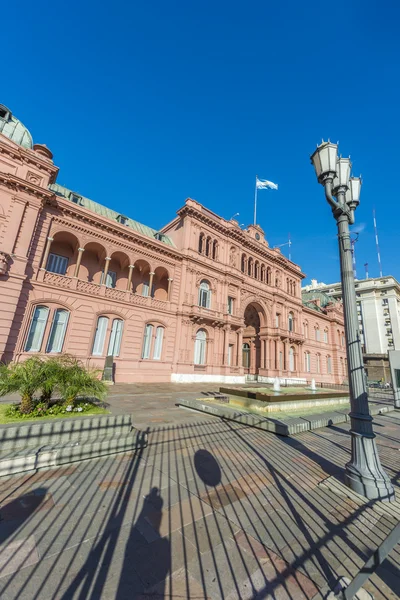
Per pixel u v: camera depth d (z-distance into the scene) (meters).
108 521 3.34
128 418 6.21
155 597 2.30
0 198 15.18
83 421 5.56
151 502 3.84
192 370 23.28
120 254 21.72
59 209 18.03
